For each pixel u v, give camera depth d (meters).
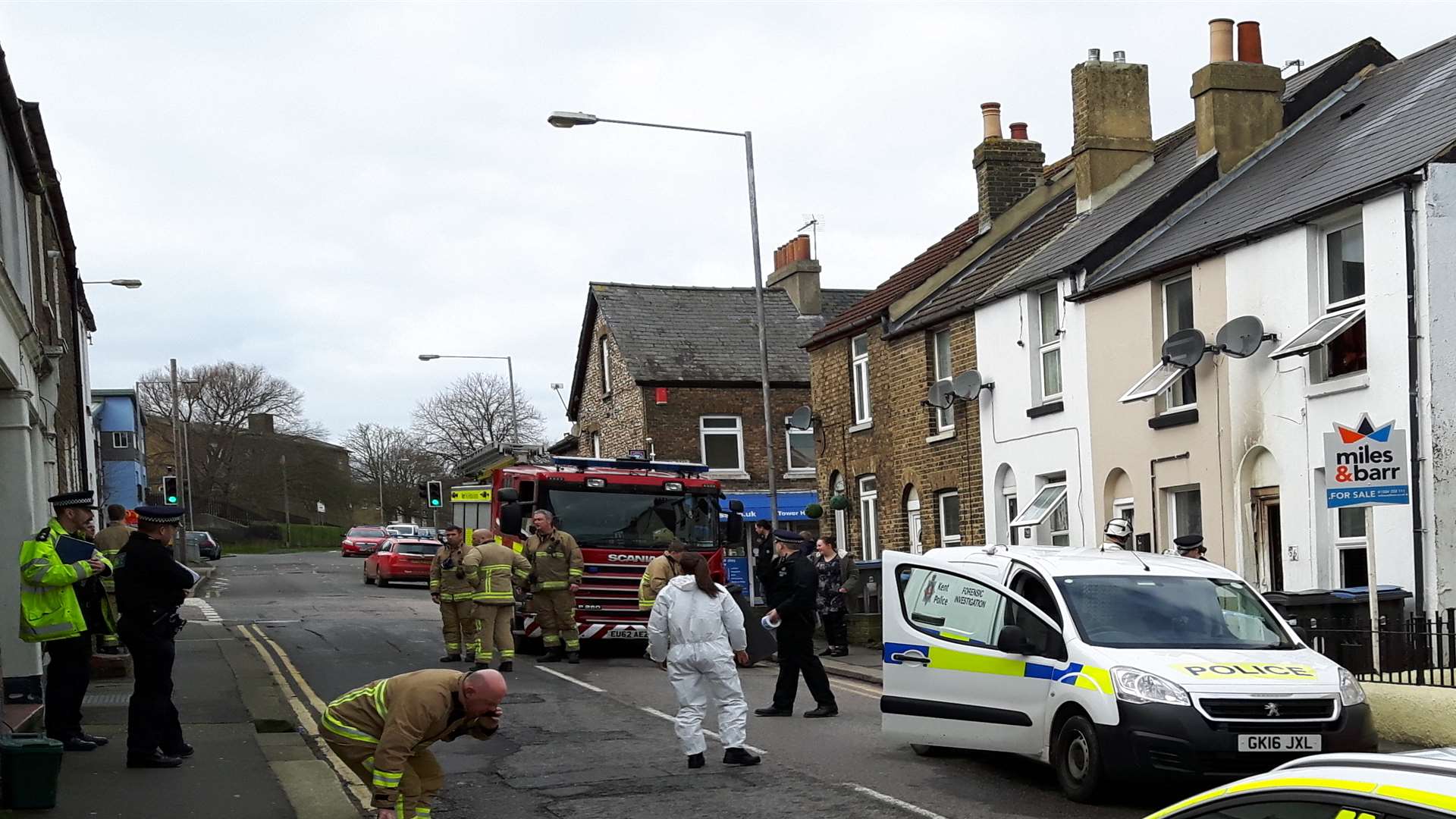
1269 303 16.38
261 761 10.56
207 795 9.29
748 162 22.44
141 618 10.20
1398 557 14.45
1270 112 20.42
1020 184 26.11
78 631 10.66
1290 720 8.78
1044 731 9.59
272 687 15.15
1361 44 21.12
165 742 10.48
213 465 94.06
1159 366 18.09
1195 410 17.55
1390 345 14.61
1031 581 10.29
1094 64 23.22
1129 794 9.46
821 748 11.50
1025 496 21.25
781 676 13.42
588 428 40.28
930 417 23.98
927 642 10.78
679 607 10.60
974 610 10.55
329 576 48.25
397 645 20.50
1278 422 16.17
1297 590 15.76
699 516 20.11
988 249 25.30
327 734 7.52
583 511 19.59
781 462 36.28
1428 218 14.26
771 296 39.69
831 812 8.95
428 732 7.25
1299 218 15.70
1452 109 15.72
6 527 12.91
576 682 16.31
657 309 38.19
